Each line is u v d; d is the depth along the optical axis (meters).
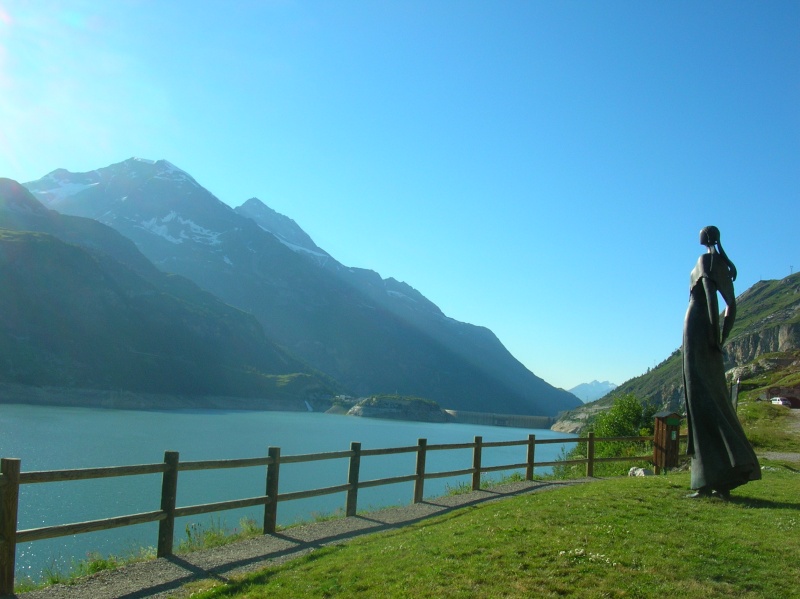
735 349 132.38
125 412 117.81
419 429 144.12
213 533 11.06
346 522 11.30
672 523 8.77
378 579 7.10
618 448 22.38
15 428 73.31
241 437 85.50
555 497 11.45
